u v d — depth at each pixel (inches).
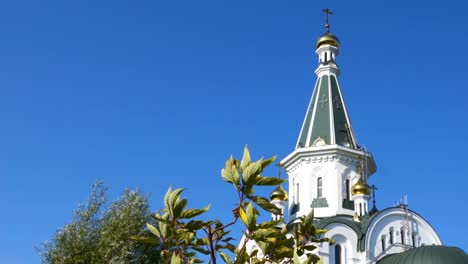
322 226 1815.9
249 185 391.5
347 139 2217.0
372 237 1835.6
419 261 1540.4
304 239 446.6
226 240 449.7
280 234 428.1
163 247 427.5
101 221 1096.2
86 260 1034.7
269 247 429.7
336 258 1801.2
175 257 401.4
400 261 1600.6
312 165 2153.1
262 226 406.9
